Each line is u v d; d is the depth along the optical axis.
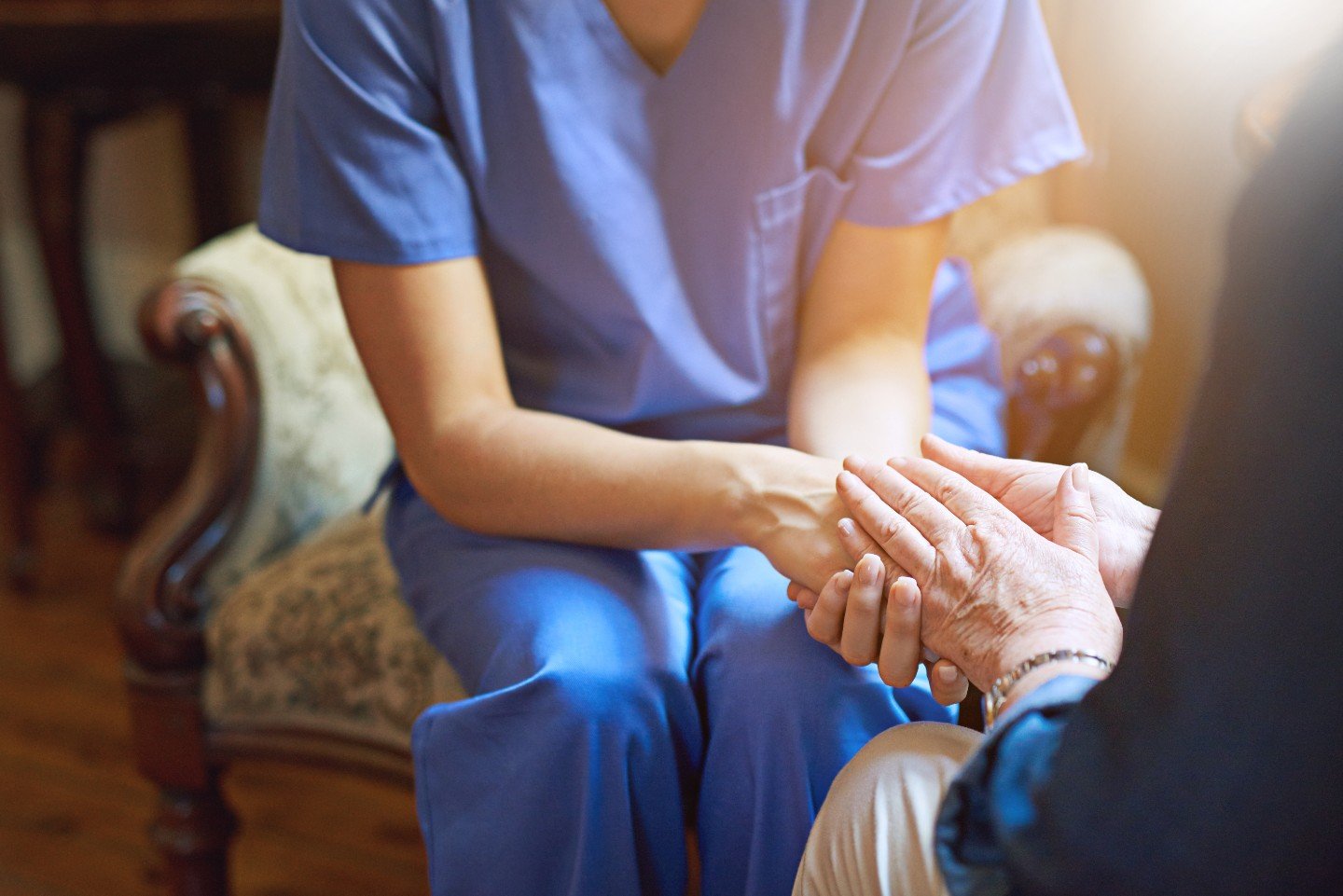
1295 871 0.45
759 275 0.99
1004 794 0.53
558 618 0.85
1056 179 1.70
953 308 1.21
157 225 2.87
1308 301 0.41
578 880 0.82
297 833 1.67
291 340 1.32
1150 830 0.47
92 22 2.04
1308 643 0.42
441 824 0.86
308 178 0.91
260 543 1.31
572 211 0.94
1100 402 1.27
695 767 0.87
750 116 0.93
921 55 0.94
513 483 0.90
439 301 0.92
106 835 1.66
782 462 0.84
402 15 0.89
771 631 0.83
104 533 2.51
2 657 2.11
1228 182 1.72
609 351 1.00
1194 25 1.66
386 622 1.15
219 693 1.22
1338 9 1.47
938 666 0.72
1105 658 0.63
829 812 0.71
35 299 2.92
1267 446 0.42
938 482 0.78
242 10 2.07
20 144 2.20
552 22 0.90
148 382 2.77
